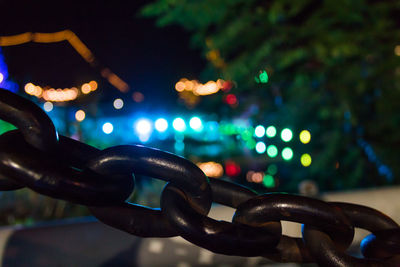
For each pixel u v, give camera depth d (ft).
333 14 18.30
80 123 25.77
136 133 28.19
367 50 18.02
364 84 17.85
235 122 21.89
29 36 33.32
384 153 18.80
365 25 18.58
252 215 2.29
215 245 2.24
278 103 20.57
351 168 19.94
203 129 25.09
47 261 6.93
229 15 19.45
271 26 18.62
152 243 7.45
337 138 18.86
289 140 20.20
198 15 18.71
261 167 23.12
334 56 17.24
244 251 2.26
